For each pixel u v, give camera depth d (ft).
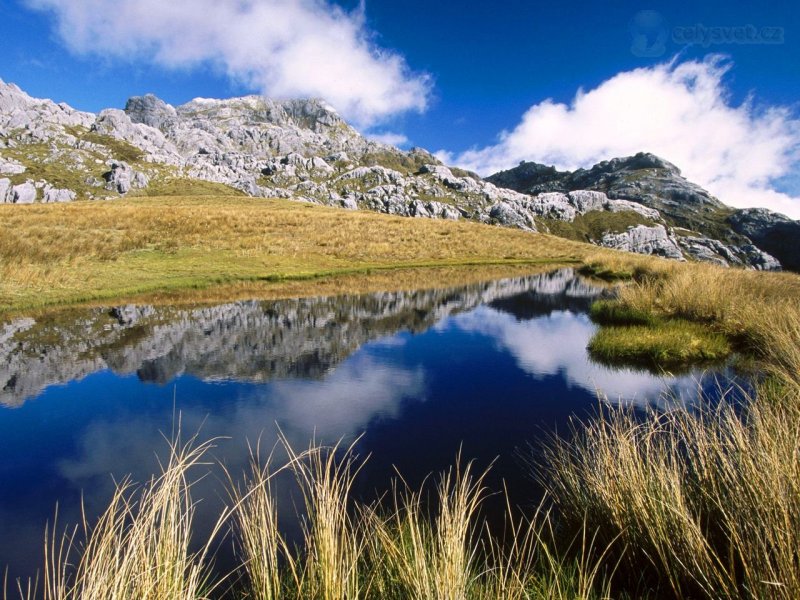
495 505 15.26
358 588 8.95
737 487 10.11
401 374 30.60
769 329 31.40
